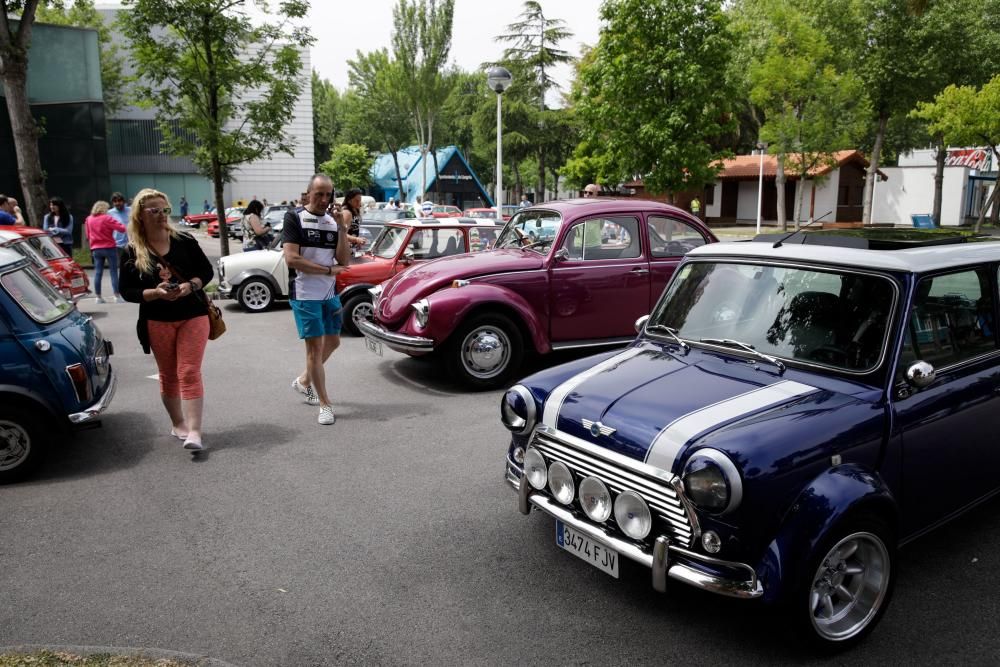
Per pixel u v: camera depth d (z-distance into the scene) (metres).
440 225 10.23
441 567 3.81
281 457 5.47
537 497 3.49
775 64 29.17
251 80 15.13
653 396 3.29
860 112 30.62
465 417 6.45
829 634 2.98
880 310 3.33
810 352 3.44
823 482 2.85
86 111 22.98
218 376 8.00
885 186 44.84
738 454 2.76
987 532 4.12
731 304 3.87
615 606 3.43
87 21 36.53
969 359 3.57
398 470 5.21
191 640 3.18
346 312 10.30
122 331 10.46
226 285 12.30
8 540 4.15
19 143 16.36
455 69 42.59
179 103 15.15
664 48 18.86
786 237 4.04
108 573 3.78
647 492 2.98
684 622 3.29
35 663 2.92
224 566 3.85
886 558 3.08
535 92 50.34
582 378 3.64
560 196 61.44
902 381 3.22
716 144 42.62
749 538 2.78
